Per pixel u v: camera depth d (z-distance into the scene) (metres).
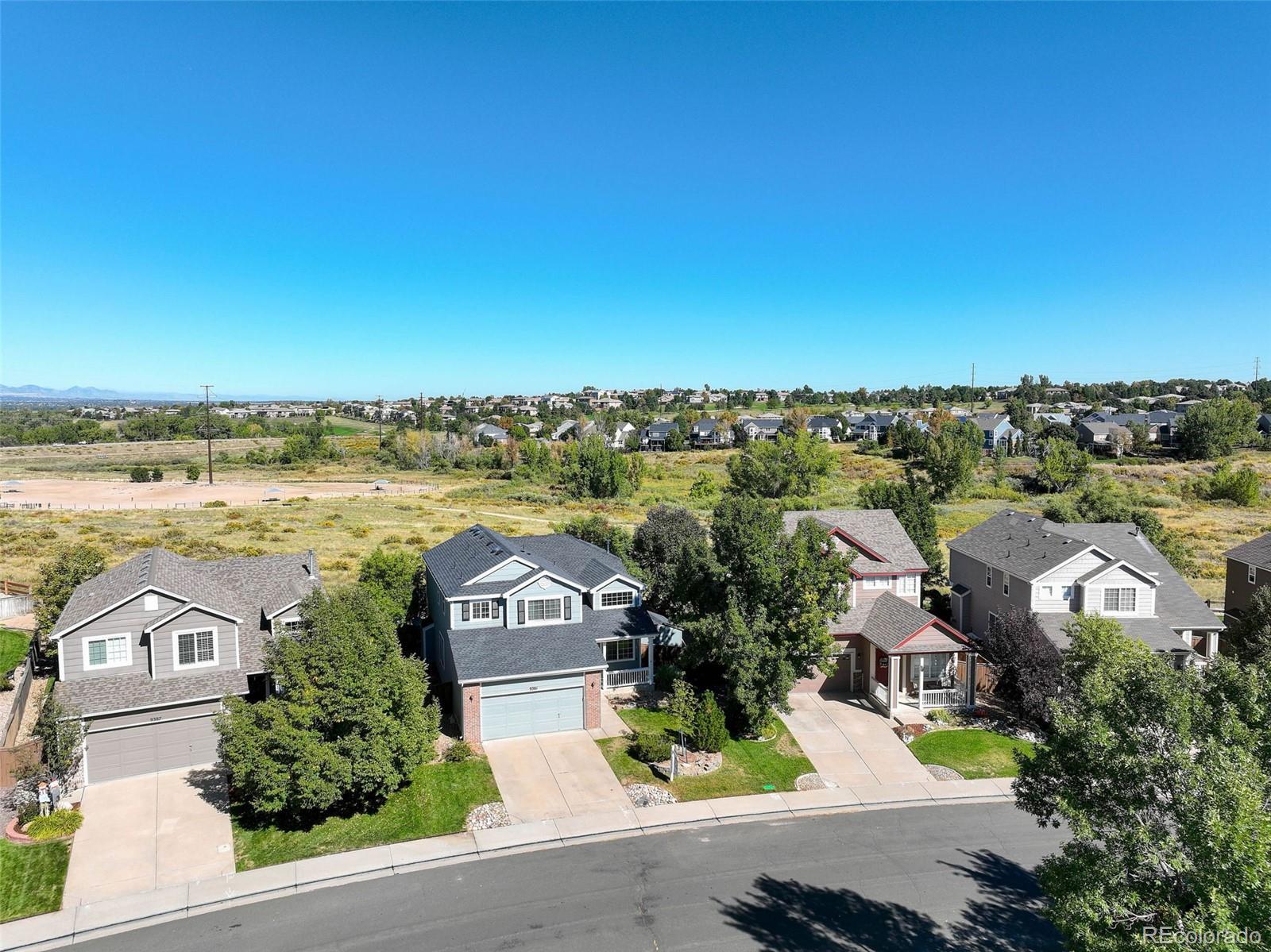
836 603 28.05
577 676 28.36
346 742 20.92
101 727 23.61
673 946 16.91
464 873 19.66
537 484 105.12
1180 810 11.19
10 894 18.12
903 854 20.92
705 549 29.30
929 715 30.12
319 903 18.27
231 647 26.09
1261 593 31.44
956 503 85.06
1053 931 17.75
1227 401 125.81
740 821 22.58
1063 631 31.08
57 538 55.66
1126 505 60.38
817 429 155.50
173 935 16.98
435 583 33.81
